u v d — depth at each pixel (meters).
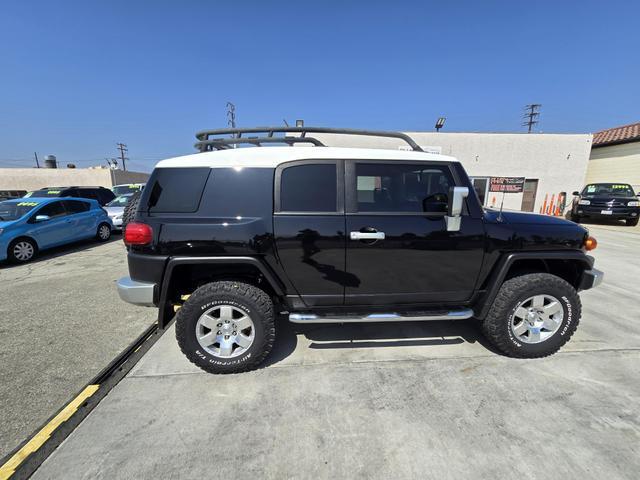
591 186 13.90
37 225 6.75
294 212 2.48
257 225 2.44
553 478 1.65
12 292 4.58
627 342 3.03
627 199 12.05
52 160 27.69
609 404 2.19
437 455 1.79
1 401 2.28
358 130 3.09
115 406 2.20
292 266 2.51
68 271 5.77
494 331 2.74
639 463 1.74
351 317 2.58
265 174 2.50
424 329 3.33
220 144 3.19
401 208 2.59
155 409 2.17
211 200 2.47
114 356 2.89
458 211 2.36
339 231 2.49
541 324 2.77
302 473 1.69
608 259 6.52
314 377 2.53
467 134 15.91
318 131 3.07
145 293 2.45
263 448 1.85
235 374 2.57
